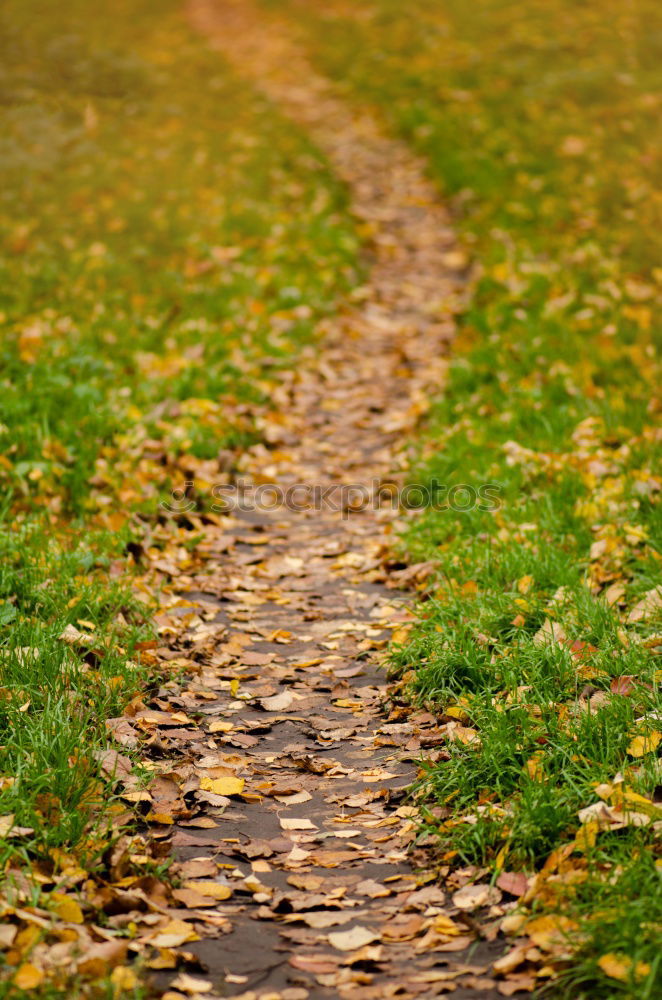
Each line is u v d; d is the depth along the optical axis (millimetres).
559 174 16969
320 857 4348
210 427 9672
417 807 4648
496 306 12695
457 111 20141
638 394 9812
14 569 6543
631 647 5438
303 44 25922
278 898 4062
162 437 9312
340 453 10102
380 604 7047
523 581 6320
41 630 5711
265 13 28375
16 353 10367
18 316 11883
